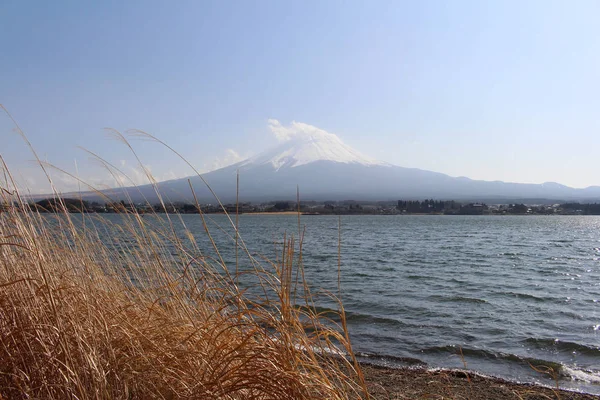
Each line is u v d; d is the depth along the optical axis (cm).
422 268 1981
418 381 574
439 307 1084
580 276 1764
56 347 242
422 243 3884
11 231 288
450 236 5075
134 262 350
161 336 279
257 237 3897
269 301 278
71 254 331
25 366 243
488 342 792
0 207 286
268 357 246
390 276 1678
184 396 241
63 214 338
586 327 903
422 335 831
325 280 1523
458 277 1689
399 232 5966
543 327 901
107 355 261
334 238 4434
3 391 234
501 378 606
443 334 841
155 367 254
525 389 555
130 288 344
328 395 242
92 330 263
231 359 245
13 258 281
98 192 346
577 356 718
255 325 258
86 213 369
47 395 235
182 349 274
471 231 6412
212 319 298
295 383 229
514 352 733
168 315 308
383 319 939
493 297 1248
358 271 1808
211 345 273
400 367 648
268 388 232
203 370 263
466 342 790
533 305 1141
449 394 517
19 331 248
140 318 305
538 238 4806
